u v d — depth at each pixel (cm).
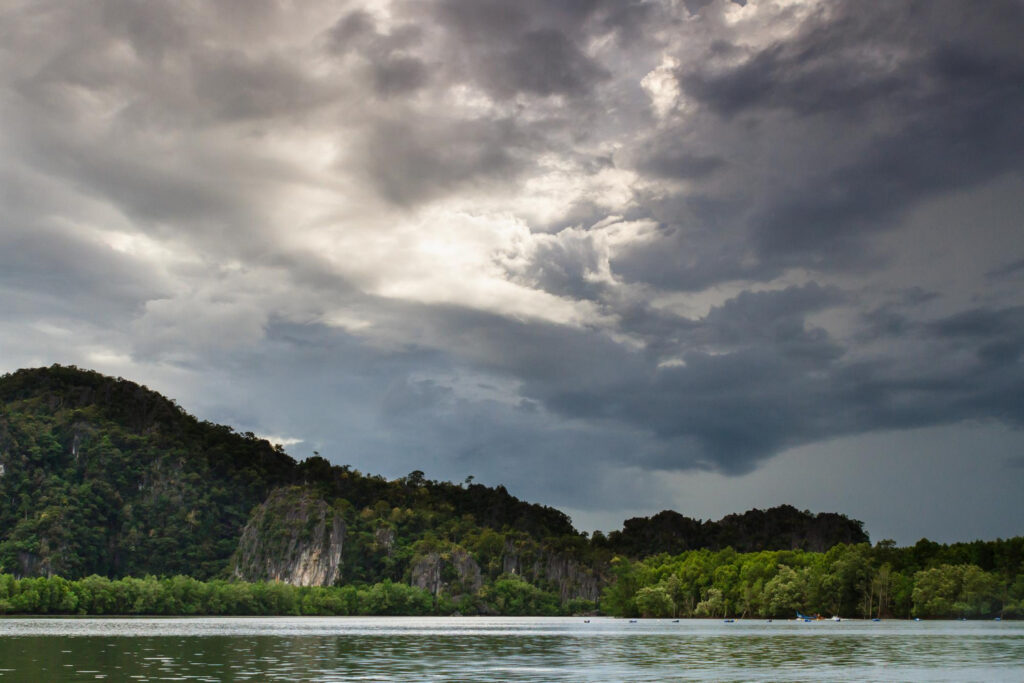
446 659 9731
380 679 7362
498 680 7350
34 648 11188
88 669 8081
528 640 14438
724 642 13538
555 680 7369
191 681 7025
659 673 8088
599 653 10856
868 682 7344
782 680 7456
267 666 8562
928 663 9250
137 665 8550
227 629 19025
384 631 18662
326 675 7694
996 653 10731
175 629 18712
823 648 11806
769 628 19988
